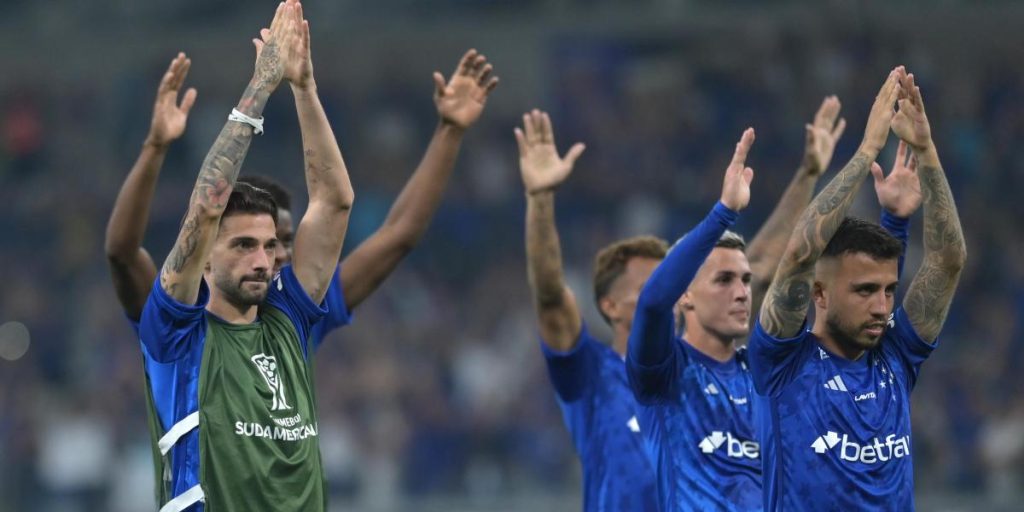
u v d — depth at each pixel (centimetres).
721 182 6775
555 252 2377
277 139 7331
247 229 1775
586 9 7519
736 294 2127
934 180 1891
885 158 5934
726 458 2091
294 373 1830
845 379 1856
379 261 2219
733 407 2119
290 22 1891
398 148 7506
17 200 7581
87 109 7988
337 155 1922
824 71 6844
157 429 1772
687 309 2177
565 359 2403
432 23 7719
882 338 1941
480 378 6184
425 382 6153
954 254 1900
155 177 2025
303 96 1906
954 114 6606
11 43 8131
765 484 1866
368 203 7200
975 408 5294
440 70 7744
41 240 7406
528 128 2409
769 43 7088
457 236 6950
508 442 5791
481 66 2297
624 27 7431
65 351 6775
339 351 6297
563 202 6944
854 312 1827
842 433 1833
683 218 6769
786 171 6662
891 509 1838
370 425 5884
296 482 1775
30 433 6144
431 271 6825
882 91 1878
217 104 7738
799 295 1805
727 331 2123
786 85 6906
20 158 7806
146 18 8075
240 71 7881
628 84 7344
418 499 5659
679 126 7056
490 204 7062
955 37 6825
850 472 1825
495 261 6850
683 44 7319
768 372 1845
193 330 1767
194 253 1730
